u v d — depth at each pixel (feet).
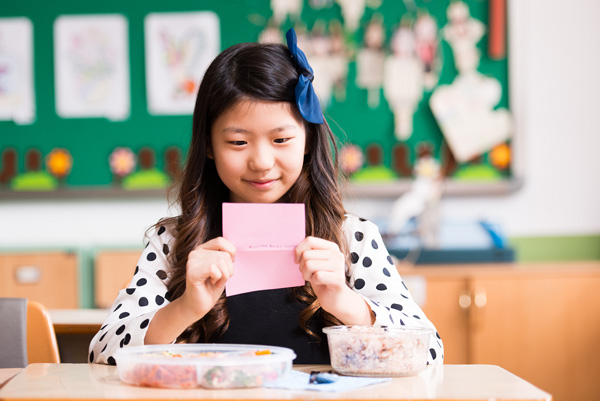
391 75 10.48
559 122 10.52
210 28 10.64
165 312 3.72
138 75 10.74
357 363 3.27
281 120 3.98
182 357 3.15
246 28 10.61
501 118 10.44
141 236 10.74
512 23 10.45
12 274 9.88
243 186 4.05
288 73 4.09
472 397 2.79
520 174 10.44
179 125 10.71
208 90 4.19
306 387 2.96
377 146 10.49
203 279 3.45
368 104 10.50
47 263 9.91
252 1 10.61
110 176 10.72
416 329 3.49
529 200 10.55
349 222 4.62
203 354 3.28
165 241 4.57
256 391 2.93
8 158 10.77
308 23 10.53
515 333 8.92
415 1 10.50
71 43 10.76
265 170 3.96
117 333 3.88
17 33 10.77
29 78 10.78
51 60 10.78
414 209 10.05
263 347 3.43
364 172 10.46
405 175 10.45
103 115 10.75
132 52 10.75
